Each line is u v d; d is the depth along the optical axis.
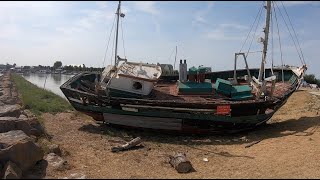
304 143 12.28
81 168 9.70
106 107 14.70
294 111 19.31
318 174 9.40
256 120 14.64
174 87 17.55
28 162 9.14
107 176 9.05
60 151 10.84
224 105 13.88
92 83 17.72
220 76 20.56
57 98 23.70
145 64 16.11
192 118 14.12
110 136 13.80
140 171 9.59
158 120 14.37
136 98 14.81
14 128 11.77
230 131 14.66
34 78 57.09
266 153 11.41
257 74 21.14
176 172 9.57
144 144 12.75
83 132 14.20
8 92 21.88
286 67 19.78
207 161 10.76
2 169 8.77
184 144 12.98
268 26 16.25
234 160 10.81
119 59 16.25
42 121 15.13
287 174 9.38
